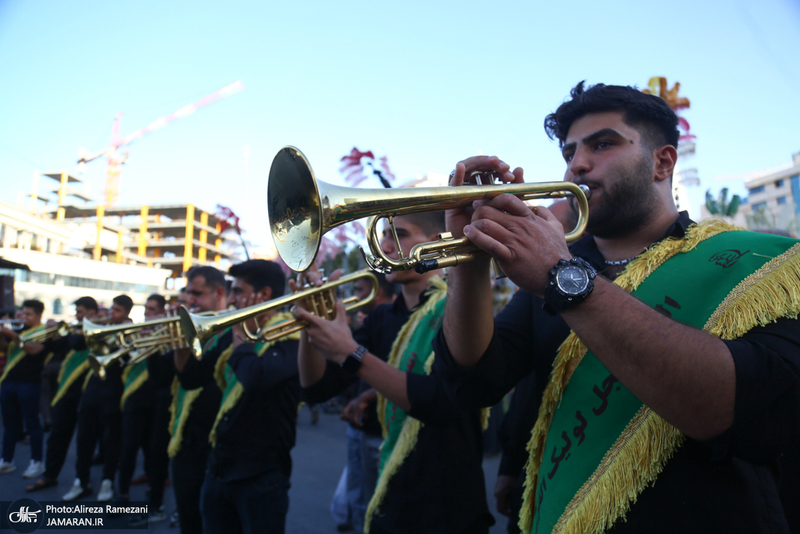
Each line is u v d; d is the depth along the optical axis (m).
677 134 1.41
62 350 5.88
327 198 1.12
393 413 2.16
